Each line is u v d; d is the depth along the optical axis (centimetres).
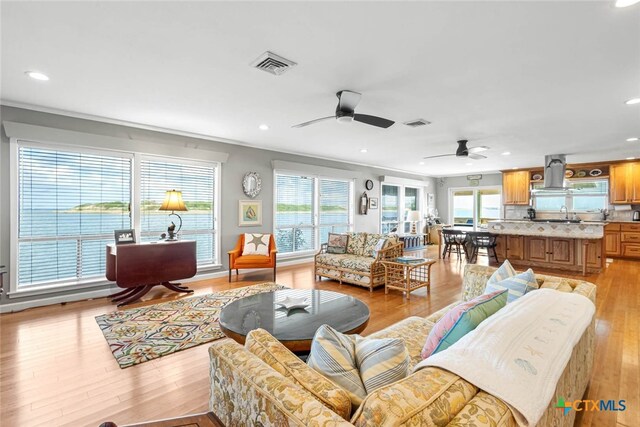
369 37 208
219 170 521
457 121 398
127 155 425
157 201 459
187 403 190
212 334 285
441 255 786
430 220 998
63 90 306
